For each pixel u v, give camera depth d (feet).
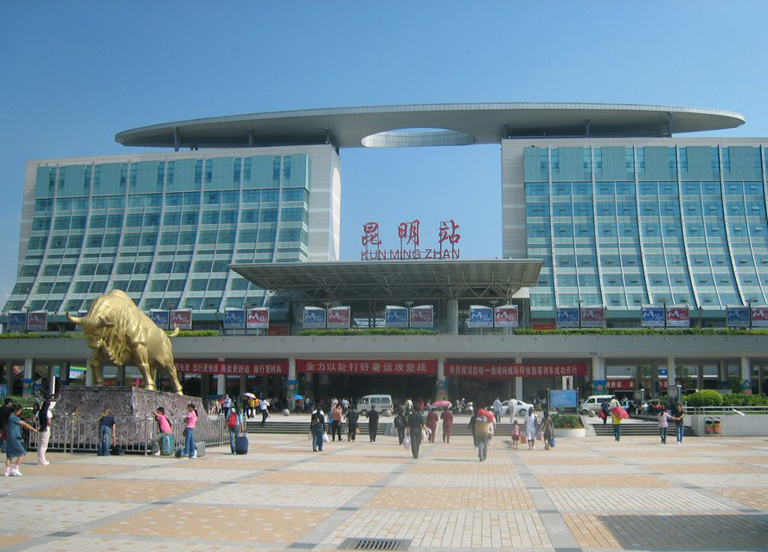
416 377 296.10
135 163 369.09
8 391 266.98
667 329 244.01
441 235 280.51
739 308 244.83
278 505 58.59
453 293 293.84
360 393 298.56
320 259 355.15
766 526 51.03
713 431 158.71
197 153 366.43
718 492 67.10
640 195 343.67
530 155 351.46
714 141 349.61
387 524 51.34
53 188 372.58
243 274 277.85
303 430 173.17
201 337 245.24
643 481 75.61
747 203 340.39
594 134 377.30
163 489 66.74
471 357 244.01
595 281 326.65
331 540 46.47
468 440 149.18
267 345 240.73
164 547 44.37
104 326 123.54
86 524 50.55
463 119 359.87
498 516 54.49
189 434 97.30
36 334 260.62
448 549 44.50
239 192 359.05
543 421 127.65
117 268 350.02
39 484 69.41
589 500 62.23
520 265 259.19
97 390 107.14
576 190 346.13
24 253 370.32
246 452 105.19
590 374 249.96
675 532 49.01
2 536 46.91
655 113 353.92
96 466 85.30
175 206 361.30
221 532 48.37
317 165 364.58
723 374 269.85
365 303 314.76
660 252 331.98
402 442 130.52
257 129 372.58
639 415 199.93
